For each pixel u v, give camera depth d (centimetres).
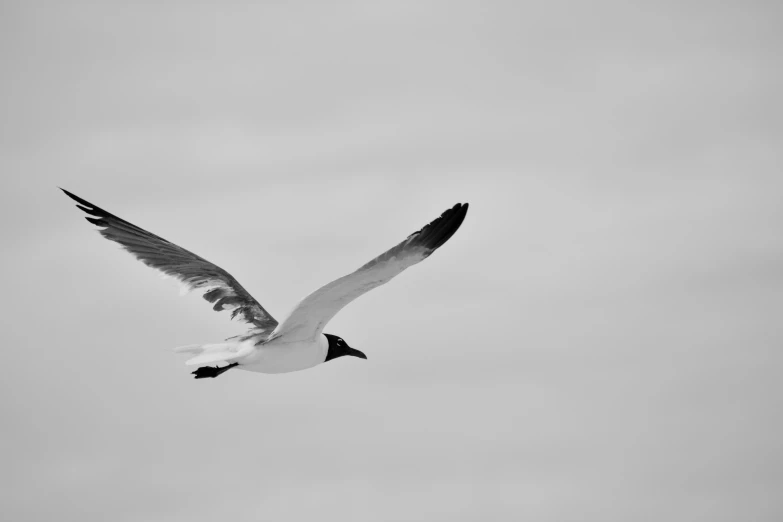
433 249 1363
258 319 1664
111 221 1652
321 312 1455
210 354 1501
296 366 1539
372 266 1347
